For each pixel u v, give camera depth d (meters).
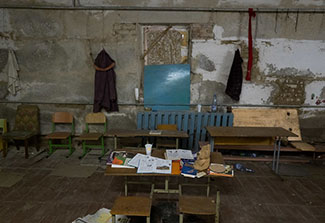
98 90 4.02
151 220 2.26
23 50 4.11
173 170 2.00
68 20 3.99
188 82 4.16
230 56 4.06
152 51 4.21
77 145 4.39
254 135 3.07
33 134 3.96
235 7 3.90
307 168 3.63
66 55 4.11
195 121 4.11
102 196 2.70
